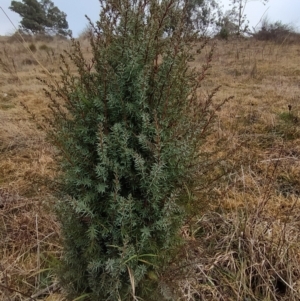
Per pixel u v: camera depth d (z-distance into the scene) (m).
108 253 1.28
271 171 2.66
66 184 1.33
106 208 1.25
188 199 1.36
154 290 1.34
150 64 1.23
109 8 1.26
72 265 1.41
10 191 2.54
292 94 4.43
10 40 11.24
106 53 1.21
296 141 3.12
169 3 1.16
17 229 2.13
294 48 9.16
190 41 1.31
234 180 2.33
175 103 1.29
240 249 1.88
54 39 12.87
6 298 1.66
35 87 5.28
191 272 1.44
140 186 1.23
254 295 1.73
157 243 1.31
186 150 1.22
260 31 11.03
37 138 3.39
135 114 1.22
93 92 1.27
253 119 3.65
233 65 7.12
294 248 1.89
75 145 1.23
